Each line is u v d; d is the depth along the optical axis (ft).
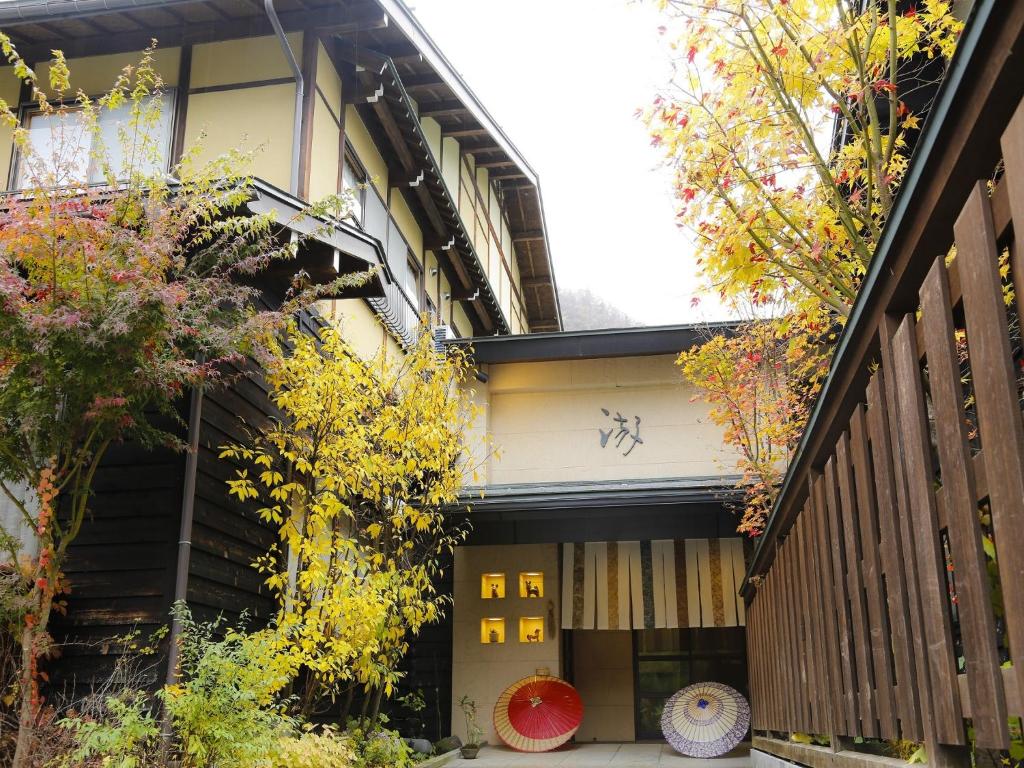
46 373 17.81
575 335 43.32
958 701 7.89
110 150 31.01
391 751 26.78
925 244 8.18
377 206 39.29
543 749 36.17
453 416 28.63
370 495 27.55
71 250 17.67
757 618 26.40
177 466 22.88
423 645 40.16
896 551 9.53
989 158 7.10
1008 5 6.01
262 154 30.91
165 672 21.40
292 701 26.05
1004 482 6.58
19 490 22.99
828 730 14.07
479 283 53.31
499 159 56.08
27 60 32.68
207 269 22.76
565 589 39.60
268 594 26.53
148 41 32.42
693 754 33.32
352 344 35.35
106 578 22.41
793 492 16.35
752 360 29.68
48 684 21.66
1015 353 13.35
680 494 33.24
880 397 9.91
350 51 34.32
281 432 25.62
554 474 43.52
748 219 18.86
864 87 17.93
